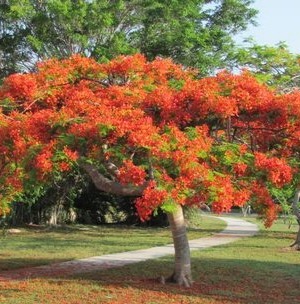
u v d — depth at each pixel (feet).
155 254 56.70
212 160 30.76
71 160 30.30
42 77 37.32
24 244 64.54
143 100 32.81
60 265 47.88
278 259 54.24
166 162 29.50
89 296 34.22
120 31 78.48
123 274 42.98
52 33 76.13
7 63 83.30
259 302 33.91
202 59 74.13
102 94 34.71
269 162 30.42
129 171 28.48
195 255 56.03
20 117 33.68
